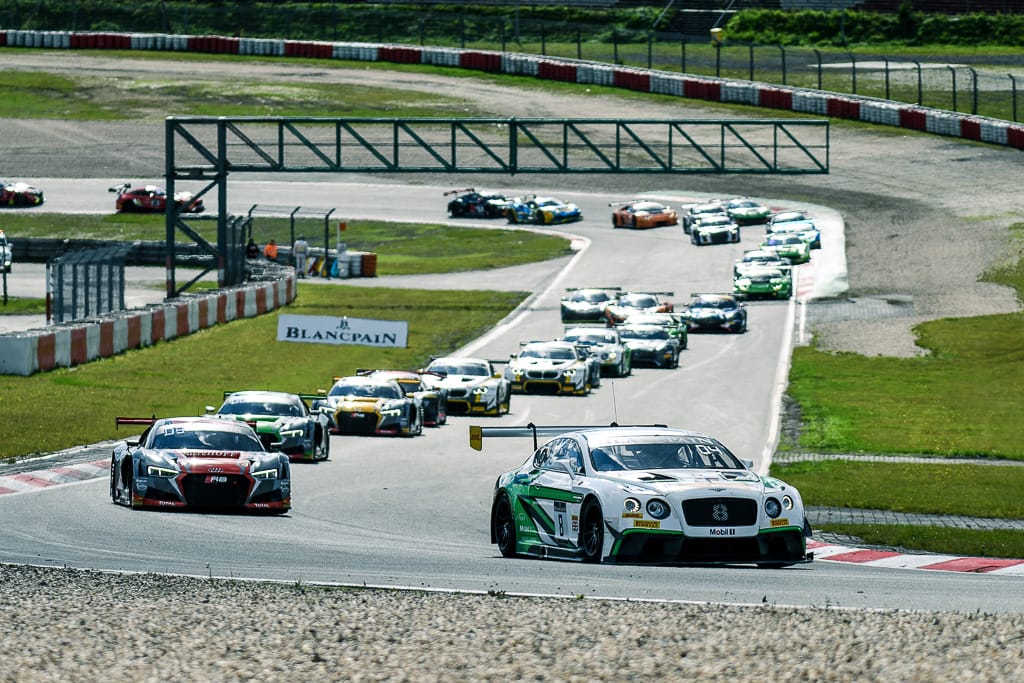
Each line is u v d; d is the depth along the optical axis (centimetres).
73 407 11362
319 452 9562
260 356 15762
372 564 5512
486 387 12756
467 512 7544
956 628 4028
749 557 5191
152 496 6875
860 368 15775
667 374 15750
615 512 5188
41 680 3434
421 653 3741
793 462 9800
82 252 16150
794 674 3491
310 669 3581
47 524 6362
